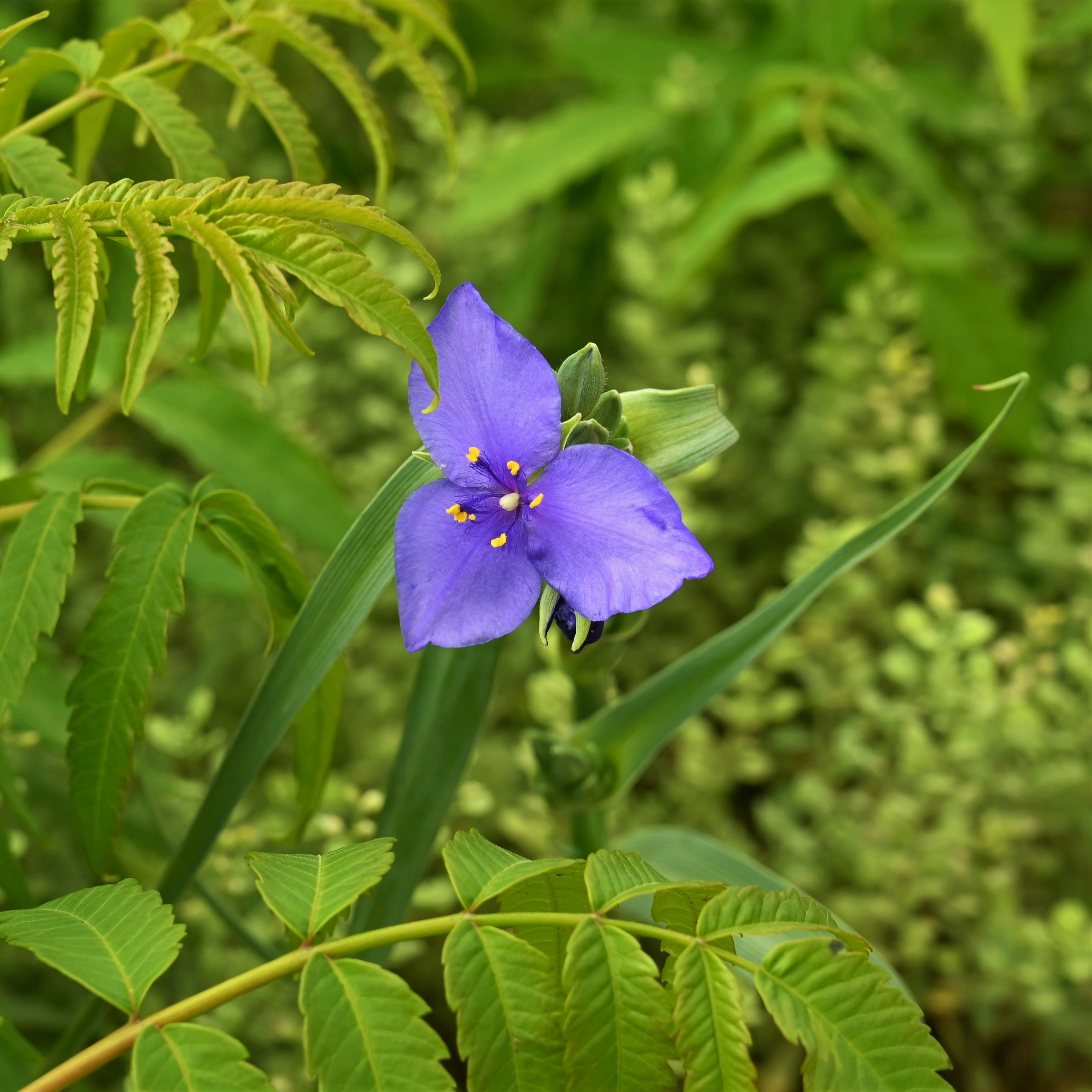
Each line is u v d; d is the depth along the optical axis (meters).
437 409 0.17
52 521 0.18
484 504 0.17
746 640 0.21
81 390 0.17
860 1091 0.14
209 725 0.36
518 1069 0.14
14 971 0.27
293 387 0.37
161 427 0.25
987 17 0.36
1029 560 0.39
